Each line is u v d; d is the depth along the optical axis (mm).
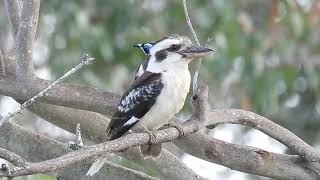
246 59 13477
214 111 9508
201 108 8711
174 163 10188
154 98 8891
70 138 13688
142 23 13781
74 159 7066
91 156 7215
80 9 13359
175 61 8891
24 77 9344
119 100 9445
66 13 13320
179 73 8922
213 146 9945
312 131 16156
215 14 13352
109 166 9867
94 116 10125
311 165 9977
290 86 14344
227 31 13297
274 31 13742
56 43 13719
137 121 9039
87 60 7336
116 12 13633
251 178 15172
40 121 13852
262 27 13992
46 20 13836
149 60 9133
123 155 10156
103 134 10148
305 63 14133
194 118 8750
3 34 14242
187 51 8859
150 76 8969
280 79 13758
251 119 9719
